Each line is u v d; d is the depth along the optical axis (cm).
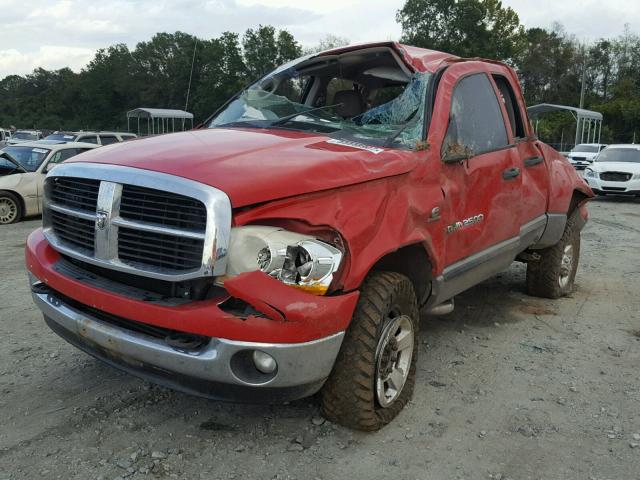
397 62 422
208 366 272
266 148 331
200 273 269
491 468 302
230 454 309
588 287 669
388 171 330
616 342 491
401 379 349
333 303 284
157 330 291
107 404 361
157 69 9356
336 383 315
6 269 727
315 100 478
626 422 353
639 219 1298
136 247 293
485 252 437
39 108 11062
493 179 432
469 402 374
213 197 268
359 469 298
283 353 271
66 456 305
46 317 346
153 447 314
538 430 341
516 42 6925
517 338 495
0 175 1205
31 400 365
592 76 7694
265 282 269
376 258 307
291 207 287
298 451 312
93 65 10106
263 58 6625
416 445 321
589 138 3797
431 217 358
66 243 331
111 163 308
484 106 448
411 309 347
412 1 5828
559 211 550
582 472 301
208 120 471
